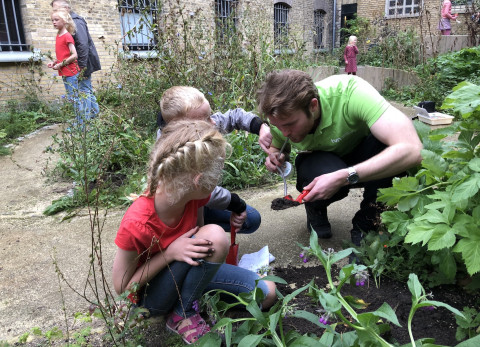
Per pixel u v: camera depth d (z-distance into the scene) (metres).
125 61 5.38
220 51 5.52
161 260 1.57
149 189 1.52
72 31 5.37
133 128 4.47
